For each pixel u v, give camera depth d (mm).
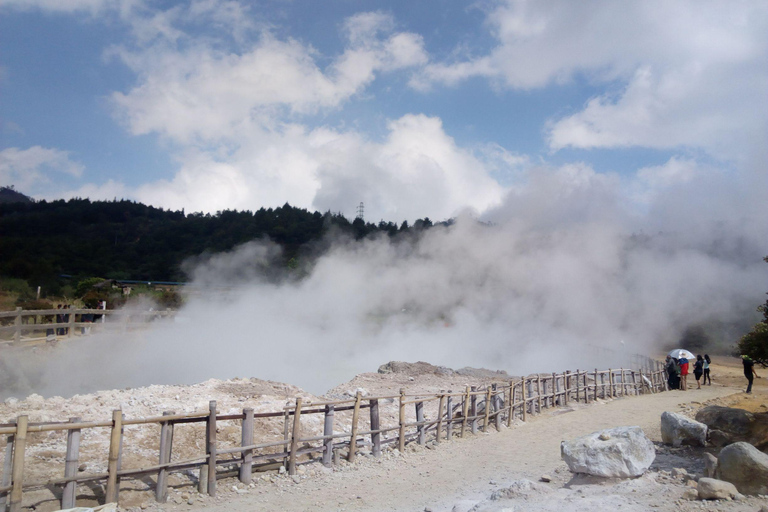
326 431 9367
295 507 7410
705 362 25531
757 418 9578
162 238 102125
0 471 7238
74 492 6629
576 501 6305
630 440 7465
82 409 10156
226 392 12875
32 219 110688
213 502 7480
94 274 73188
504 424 13875
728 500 5918
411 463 10016
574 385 19969
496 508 6219
